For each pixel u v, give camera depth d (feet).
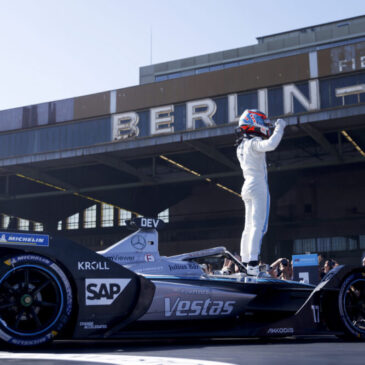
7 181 119.55
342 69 86.38
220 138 89.66
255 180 18.90
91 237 149.89
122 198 128.06
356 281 15.48
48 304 12.24
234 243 139.23
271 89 91.50
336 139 100.53
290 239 132.05
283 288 15.87
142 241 15.66
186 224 145.28
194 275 15.60
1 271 11.83
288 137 89.61
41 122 108.88
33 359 9.51
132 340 15.87
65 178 113.91
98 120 104.53
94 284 12.88
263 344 13.96
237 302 15.05
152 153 100.27
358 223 126.82
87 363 8.75
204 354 10.61
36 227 145.69
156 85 99.76
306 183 133.59
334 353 10.82
